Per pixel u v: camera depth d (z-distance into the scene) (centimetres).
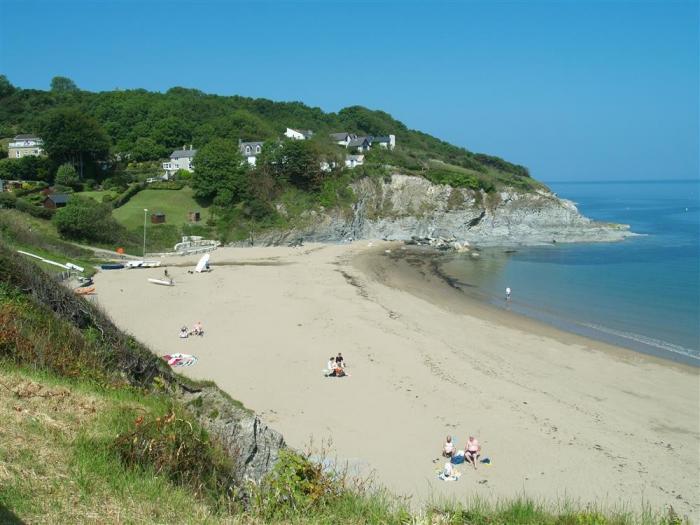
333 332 3266
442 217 8450
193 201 7156
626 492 1744
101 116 9844
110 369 1409
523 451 1973
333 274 5159
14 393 1031
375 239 8019
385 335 3244
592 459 1945
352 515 869
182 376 1603
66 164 7069
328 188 7700
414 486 1678
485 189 8694
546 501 1625
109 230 5875
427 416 2219
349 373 2633
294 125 11988
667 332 3691
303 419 2127
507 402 2395
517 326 3756
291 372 2623
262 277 4828
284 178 7544
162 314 3547
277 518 820
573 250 7544
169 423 915
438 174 8675
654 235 9112
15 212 5612
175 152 8569
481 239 8525
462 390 2500
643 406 2462
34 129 8700
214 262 5581
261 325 3362
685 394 2630
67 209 5675
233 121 9994
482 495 1652
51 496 716
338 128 12862
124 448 869
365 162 9119
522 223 8775
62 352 1353
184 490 819
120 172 7694
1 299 1438
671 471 1897
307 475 918
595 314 4144
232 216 6912
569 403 2438
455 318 3850
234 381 2483
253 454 1040
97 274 4666
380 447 1939
